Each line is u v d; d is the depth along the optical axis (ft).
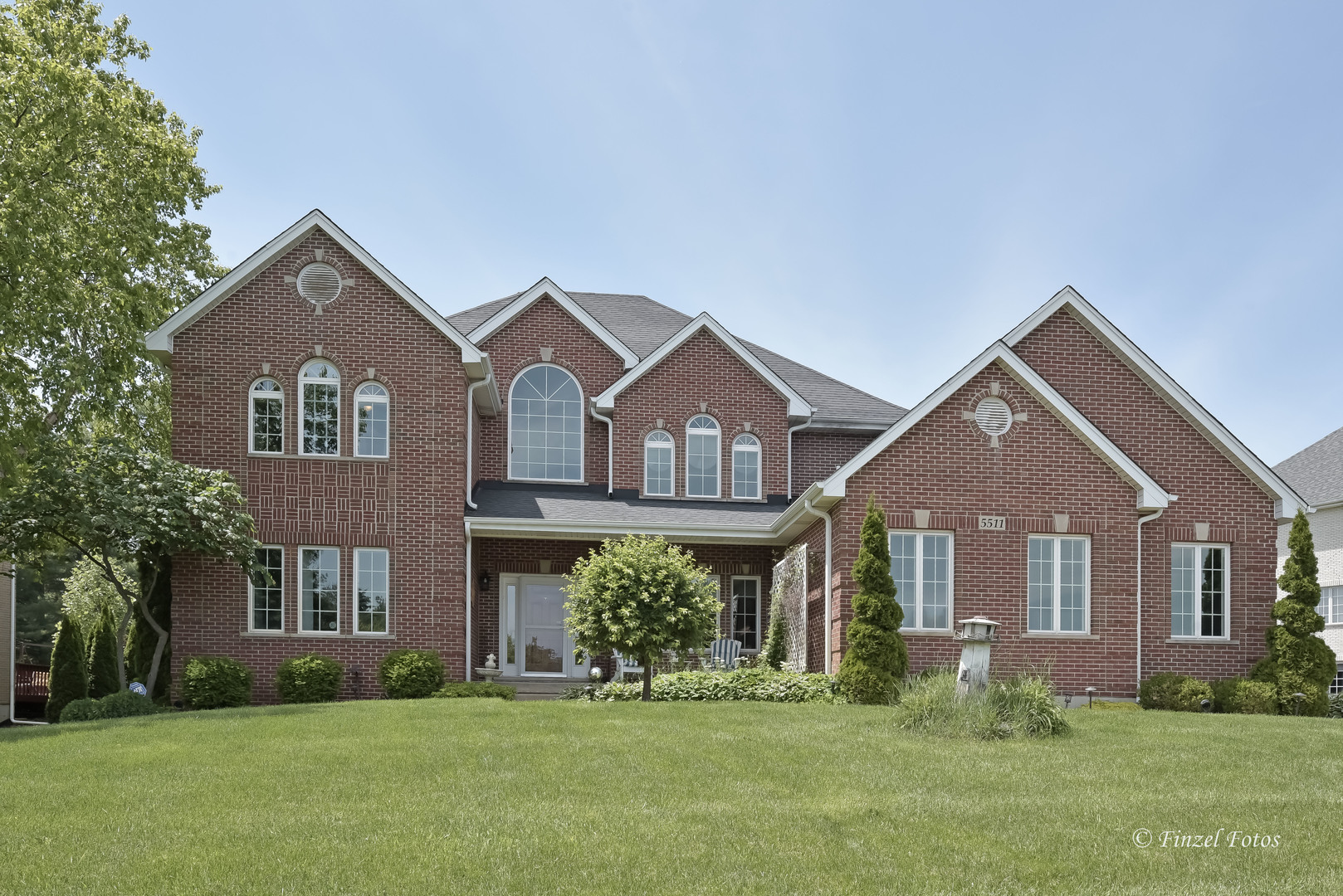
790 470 86.53
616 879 25.44
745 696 62.08
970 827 30.09
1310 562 68.95
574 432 84.99
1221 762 39.45
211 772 35.88
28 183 70.38
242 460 69.31
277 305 70.64
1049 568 67.46
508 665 78.95
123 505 60.80
